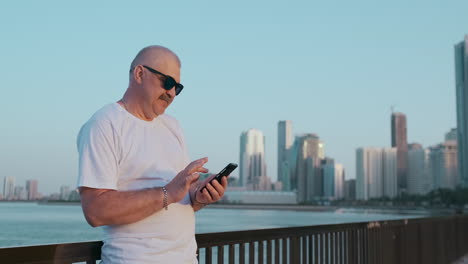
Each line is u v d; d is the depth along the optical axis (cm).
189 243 206
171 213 198
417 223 746
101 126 189
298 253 381
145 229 190
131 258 185
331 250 444
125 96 211
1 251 166
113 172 188
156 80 201
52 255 186
